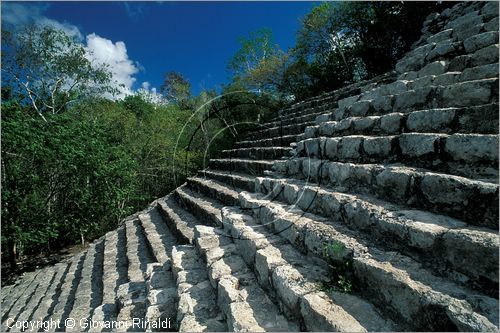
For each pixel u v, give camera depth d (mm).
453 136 2148
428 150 2324
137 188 14336
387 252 1956
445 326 1361
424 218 1938
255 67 16422
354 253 2012
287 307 2018
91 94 17250
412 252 1848
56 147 8414
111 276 5195
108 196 10125
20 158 8508
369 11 12180
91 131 9961
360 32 12648
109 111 16000
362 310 1740
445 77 3254
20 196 8211
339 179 3100
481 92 2477
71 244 11789
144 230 6766
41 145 8031
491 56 3164
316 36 14062
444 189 1945
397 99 3311
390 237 2025
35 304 5727
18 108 8266
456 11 6359
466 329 1257
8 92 15305
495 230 1613
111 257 6383
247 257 2896
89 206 9695
